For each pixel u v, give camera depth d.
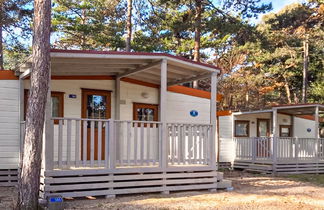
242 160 15.02
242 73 25.05
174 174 8.17
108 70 9.93
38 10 5.98
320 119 19.20
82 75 10.27
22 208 5.73
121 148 7.97
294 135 17.42
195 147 8.54
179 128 8.39
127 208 6.54
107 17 22.05
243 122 16.11
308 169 14.52
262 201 7.63
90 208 6.48
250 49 23.42
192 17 16.92
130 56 7.89
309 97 27.55
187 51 21.75
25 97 9.42
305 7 26.28
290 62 26.89
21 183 5.81
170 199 7.47
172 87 12.13
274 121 14.25
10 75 9.22
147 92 11.54
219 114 15.67
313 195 8.74
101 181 7.43
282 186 10.30
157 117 11.75
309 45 26.98
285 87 29.22
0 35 17.41
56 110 9.80
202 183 8.55
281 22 26.75
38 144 5.86
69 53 7.33
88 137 10.23
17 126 9.23
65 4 21.23
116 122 7.68
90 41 23.62
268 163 14.00
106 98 10.66
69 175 7.08
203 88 25.08
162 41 21.22
